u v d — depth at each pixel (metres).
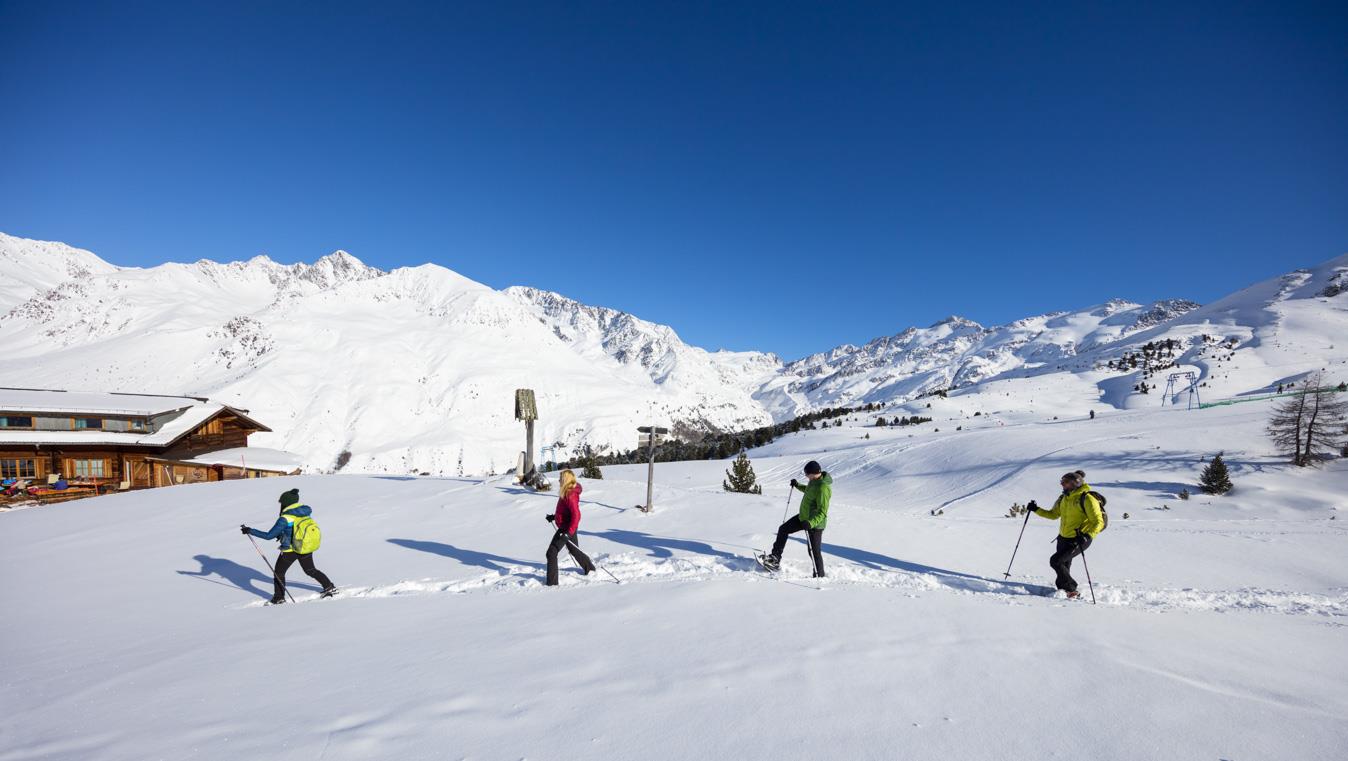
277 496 20.75
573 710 4.59
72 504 21.75
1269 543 12.49
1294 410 42.12
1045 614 7.23
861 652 5.76
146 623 8.57
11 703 5.37
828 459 68.62
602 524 13.91
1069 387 145.50
